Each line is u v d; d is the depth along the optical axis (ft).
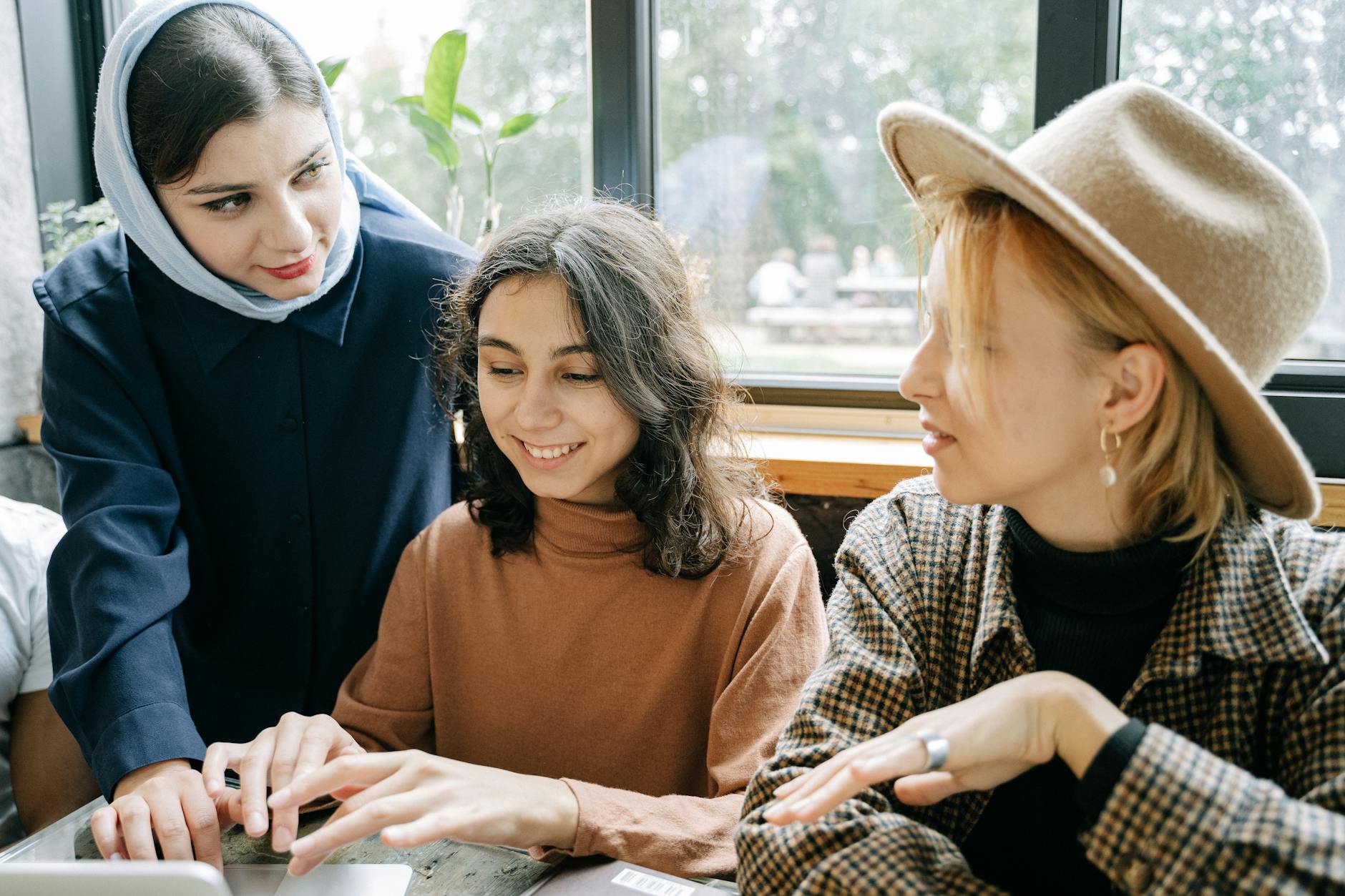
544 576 3.59
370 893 2.57
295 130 3.45
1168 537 2.34
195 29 3.38
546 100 5.72
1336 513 4.04
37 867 2.27
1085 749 2.04
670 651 3.46
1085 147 2.15
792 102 5.16
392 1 5.95
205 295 3.80
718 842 2.88
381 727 3.59
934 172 2.39
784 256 5.32
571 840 2.81
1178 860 1.90
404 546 4.16
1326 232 4.35
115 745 3.16
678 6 5.31
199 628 4.16
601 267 3.31
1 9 6.31
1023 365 2.16
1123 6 4.48
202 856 2.75
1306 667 2.25
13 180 6.41
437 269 4.20
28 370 6.51
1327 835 1.83
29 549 4.32
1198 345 1.95
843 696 2.65
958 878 2.19
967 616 2.68
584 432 3.34
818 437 5.12
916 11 4.83
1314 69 4.26
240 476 4.02
